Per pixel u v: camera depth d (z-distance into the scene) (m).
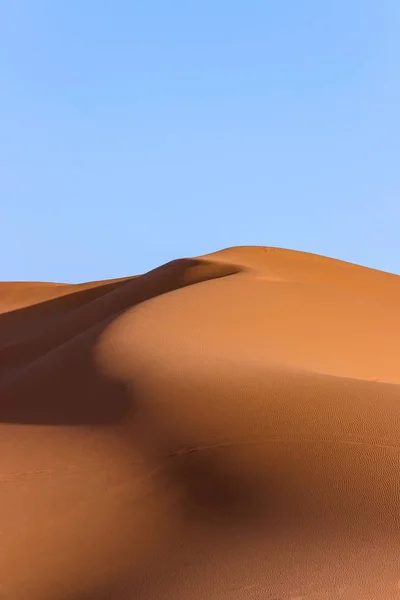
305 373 12.06
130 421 10.98
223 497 8.43
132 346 14.95
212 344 15.74
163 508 8.48
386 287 35.88
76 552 7.78
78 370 14.79
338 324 23.08
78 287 51.50
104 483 9.20
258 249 41.78
